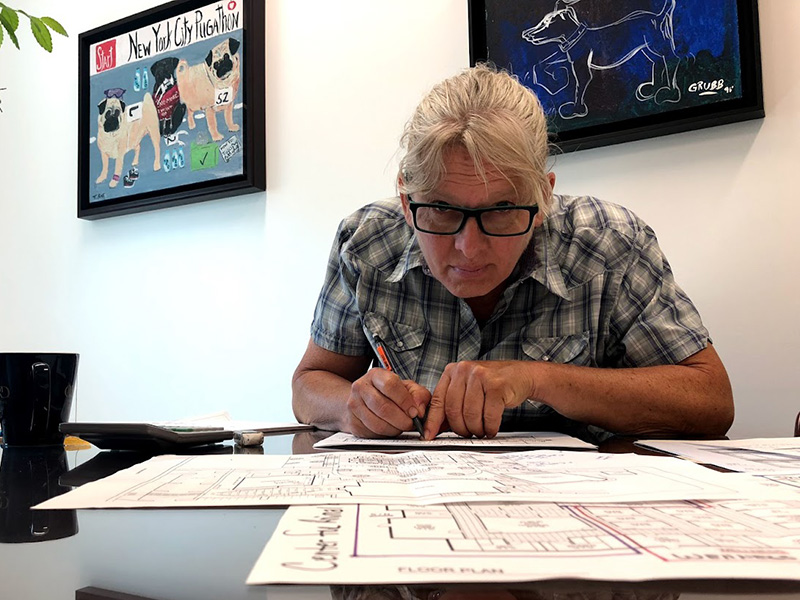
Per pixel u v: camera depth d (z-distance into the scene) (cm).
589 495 40
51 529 35
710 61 132
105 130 212
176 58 199
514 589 24
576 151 148
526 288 109
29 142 234
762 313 130
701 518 34
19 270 233
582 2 145
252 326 187
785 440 75
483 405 81
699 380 94
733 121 132
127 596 24
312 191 180
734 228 133
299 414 111
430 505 37
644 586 24
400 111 169
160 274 204
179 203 197
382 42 172
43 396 79
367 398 83
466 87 87
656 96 137
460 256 89
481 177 82
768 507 37
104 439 71
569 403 87
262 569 26
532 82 149
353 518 34
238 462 57
